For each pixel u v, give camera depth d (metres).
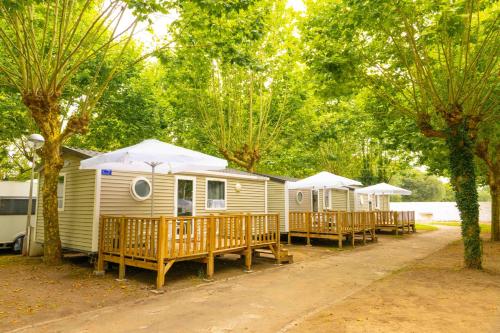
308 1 10.59
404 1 7.75
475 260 9.31
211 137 19.97
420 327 4.97
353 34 9.55
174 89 18.97
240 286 8.01
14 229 13.77
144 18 8.85
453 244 16.16
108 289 7.64
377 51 10.26
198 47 10.06
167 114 20.77
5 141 19.23
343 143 30.41
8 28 11.05
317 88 10.91
